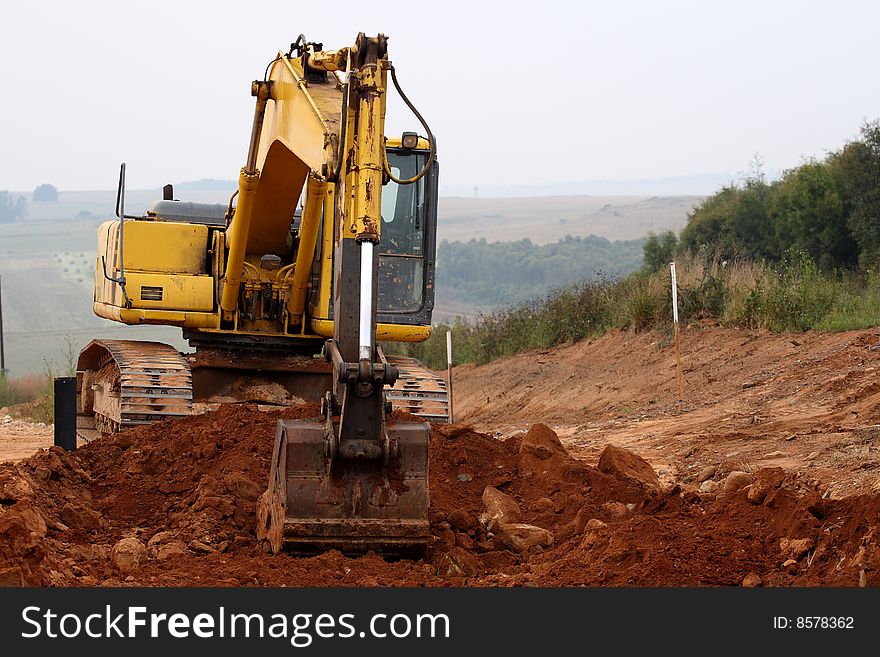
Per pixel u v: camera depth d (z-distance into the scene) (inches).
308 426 339.0
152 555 340.5
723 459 522.3
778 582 298.4
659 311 962.1
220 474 408.2
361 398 326.6
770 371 741.3
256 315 601.3
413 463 339.3
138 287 592.7
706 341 864.9
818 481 436.1
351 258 340.5
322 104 428.5
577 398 850.1
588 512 385.4
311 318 596.7
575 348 1040.8
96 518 389.7
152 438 473.4
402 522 336.2
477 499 429.4
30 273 6875.0
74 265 7386.8
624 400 793.6
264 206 557.6
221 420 459.5
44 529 342.3
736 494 388.2
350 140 344.2
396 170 557.9
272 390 607.2
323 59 432.5
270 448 429.1
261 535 358.3
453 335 1283.2
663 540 333.4
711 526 359.6
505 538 374.0
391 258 559.5
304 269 574.6
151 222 612.4
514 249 5531.5
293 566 321.4
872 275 922.7
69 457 446.0
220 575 311.4
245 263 595.8
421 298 561.3
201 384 605.0
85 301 5713.6
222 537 363.6
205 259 611.5
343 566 323.0
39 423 973.2
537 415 847.1
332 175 363.6
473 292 5132.9
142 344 614.9
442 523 373.1
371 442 330.0
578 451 586.2
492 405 939.3
